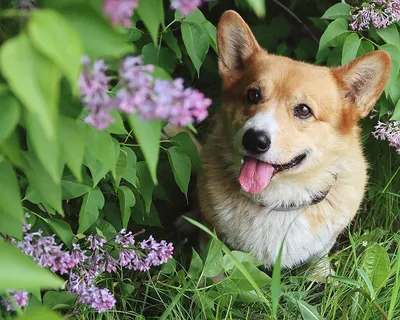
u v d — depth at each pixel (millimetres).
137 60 1582
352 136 3400
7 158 1844
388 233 3855
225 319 2910
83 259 2664
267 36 4871
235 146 3119
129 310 3203
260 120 3039
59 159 1891
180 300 3137
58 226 2627
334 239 3545
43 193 1953
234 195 3406
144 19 1671
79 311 2826
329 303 3145
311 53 4633
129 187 3242
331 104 3221
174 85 1572
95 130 2002
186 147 3070
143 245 2822
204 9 4941
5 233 2055
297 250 3443
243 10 4996
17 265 1447
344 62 3617
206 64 4438
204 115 1582
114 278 3217
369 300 2895
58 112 1739
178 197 4023
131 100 1523
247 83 3295
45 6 1505
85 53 1484
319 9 4922
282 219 3395
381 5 3719
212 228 3512
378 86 3293
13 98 1514
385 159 4164
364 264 3230
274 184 3307
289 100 3125
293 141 3078
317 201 3373
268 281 3004
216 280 3416
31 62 1271
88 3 1482
